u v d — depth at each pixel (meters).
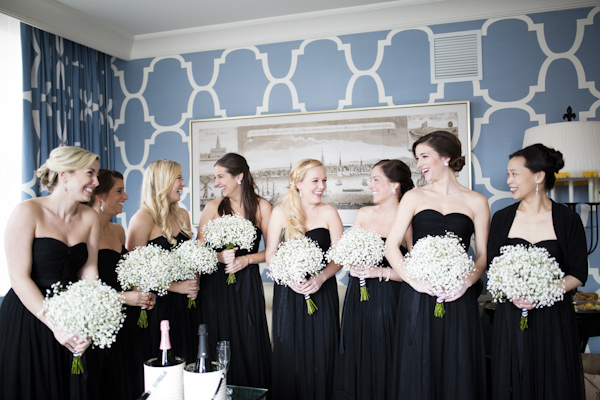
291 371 2.87
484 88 4.08
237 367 3.05
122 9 4.12
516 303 2.32
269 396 3.09
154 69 4.85
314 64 4.44
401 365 2.49
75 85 4.42
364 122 4.27
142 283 2.52
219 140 4.61
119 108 4.94
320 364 2.86
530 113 3.99
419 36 4.20
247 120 4.55
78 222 2.46
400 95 4.25
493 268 2.35
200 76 4.73
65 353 2.35
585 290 3.88
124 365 2.63
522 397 2.35
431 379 2.42
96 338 2.07
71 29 4.20
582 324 3.05
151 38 4.74
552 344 2.33
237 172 3.18
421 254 2.35
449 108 4.09
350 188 4.30
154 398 1.86
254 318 3.10
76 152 2.33
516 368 2.37
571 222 2.40
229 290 3.07
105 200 2.80
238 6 4.11
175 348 2.98
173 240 2.99
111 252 2.71
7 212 3.85
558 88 3.94
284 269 2.71
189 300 3.01
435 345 2.43
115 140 4.96
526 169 2.43
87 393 2.35
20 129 3.93
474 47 4.09
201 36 4.64
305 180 2.94
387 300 2.77
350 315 2.84
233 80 4.64
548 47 3.96
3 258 3.82
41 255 2.29
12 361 2.23
